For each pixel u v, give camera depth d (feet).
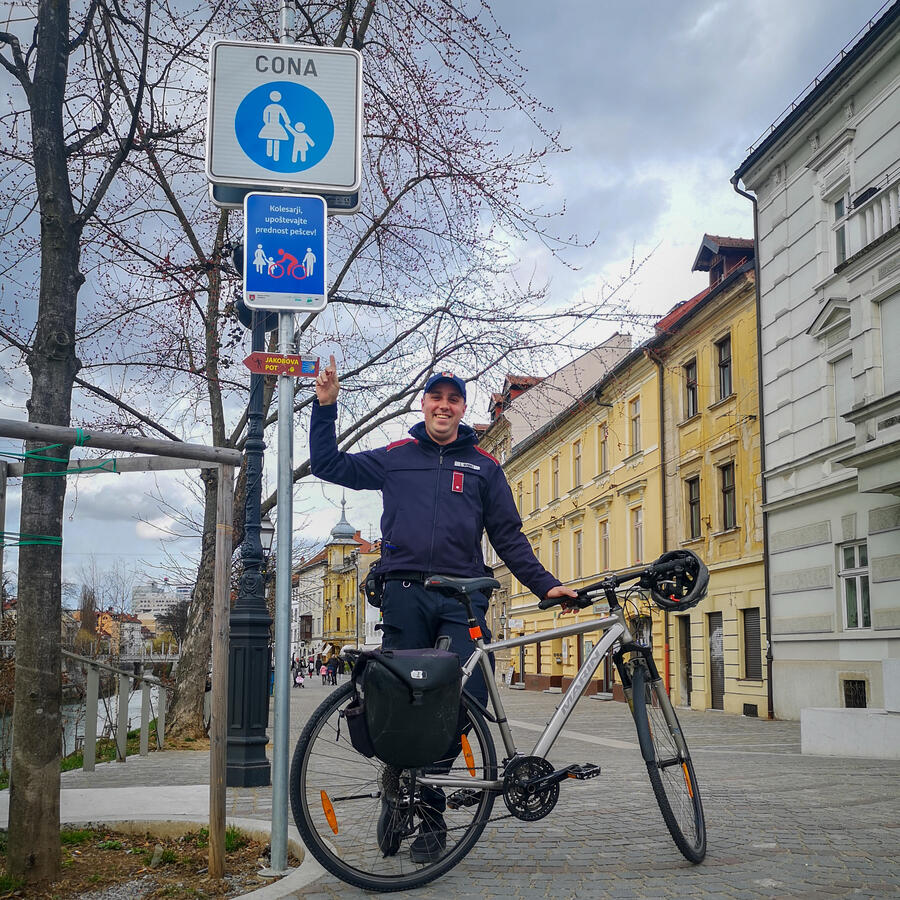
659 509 92.12
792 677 65.41
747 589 73.15
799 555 65.41
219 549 13.93
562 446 128.67
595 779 25.21
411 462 15.08
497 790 13.20
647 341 45.65
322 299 14.07
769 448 70.03
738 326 76.54
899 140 55.67
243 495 49.52
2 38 16.43
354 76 14.64
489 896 12.35
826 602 61.93
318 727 12.67
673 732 14.87
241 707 28.68
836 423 62.03
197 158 34.19
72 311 14.88
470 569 14.66
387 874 12.70
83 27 19.24
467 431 15.37
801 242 66.44
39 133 15.25
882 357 52.75
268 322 32.68
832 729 35.73
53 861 13.35
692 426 85.15
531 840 16.06
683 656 85.56
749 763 31.76
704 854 14.33
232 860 14.43
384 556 14.78
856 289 54.44
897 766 30.42
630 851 15.08
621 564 103.45
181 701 47.26
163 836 16.34
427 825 12.96
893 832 16.63
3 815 16.84
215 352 45.52
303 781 12.55
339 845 12.55
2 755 23.27
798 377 66.39
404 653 12.56
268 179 14.16
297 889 12.55
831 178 62.59
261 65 14.35
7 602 24.08
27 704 13.39
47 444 13.82
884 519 55.62
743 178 73.67
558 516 129.49
